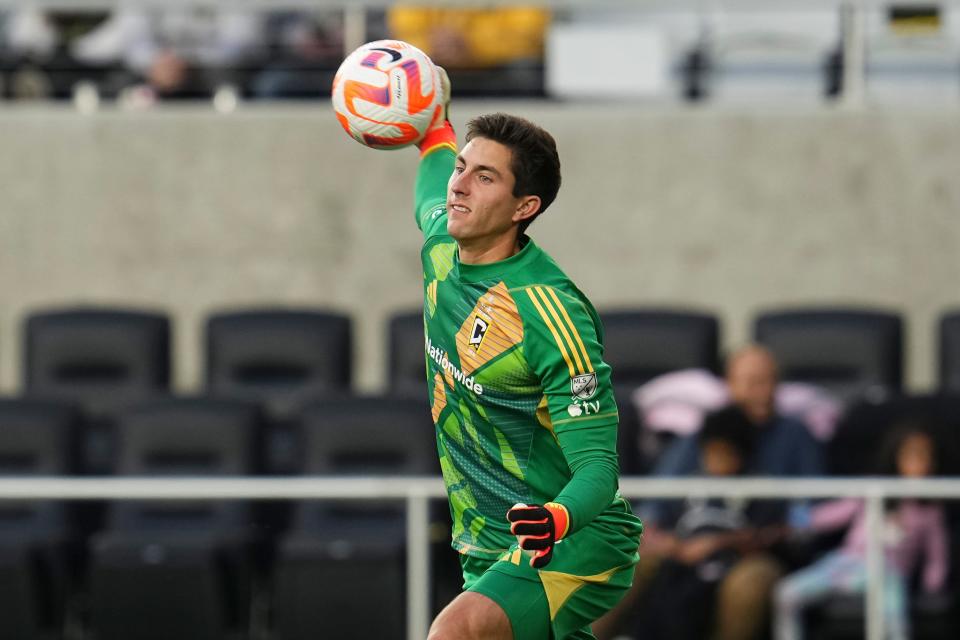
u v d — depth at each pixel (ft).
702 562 79.10
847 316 101.24
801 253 115.85
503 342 46.47
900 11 117.39
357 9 115.75
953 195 115.34
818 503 80.12
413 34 117.39
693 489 76.89
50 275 118.11
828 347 100.42
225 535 84.07
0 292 118.11
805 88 117.70
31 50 122.31
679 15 120.37
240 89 121.90
